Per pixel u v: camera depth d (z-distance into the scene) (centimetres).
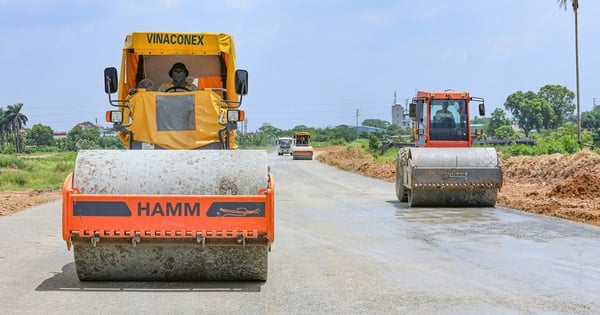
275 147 11519
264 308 651
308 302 677
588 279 795
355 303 675
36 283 752
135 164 722
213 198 686
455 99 1962
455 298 698
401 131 14600
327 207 1677
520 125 12675
